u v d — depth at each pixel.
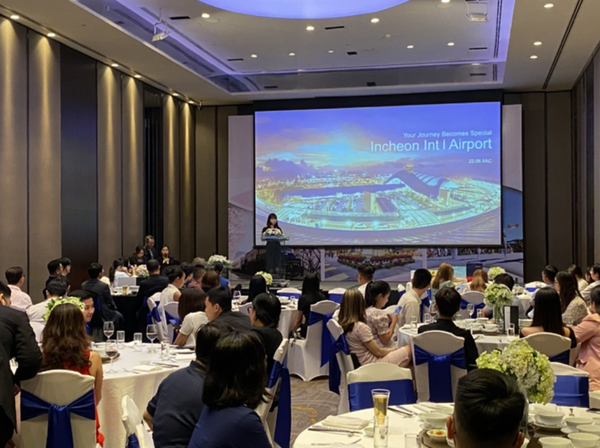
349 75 13.69
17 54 9.28
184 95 14.49
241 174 15.23
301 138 14.70
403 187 14.28
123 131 12.27
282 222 14.80
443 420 2.80
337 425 2.94
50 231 10.02
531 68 12.25
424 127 14.18
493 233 13.90
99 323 8.36
